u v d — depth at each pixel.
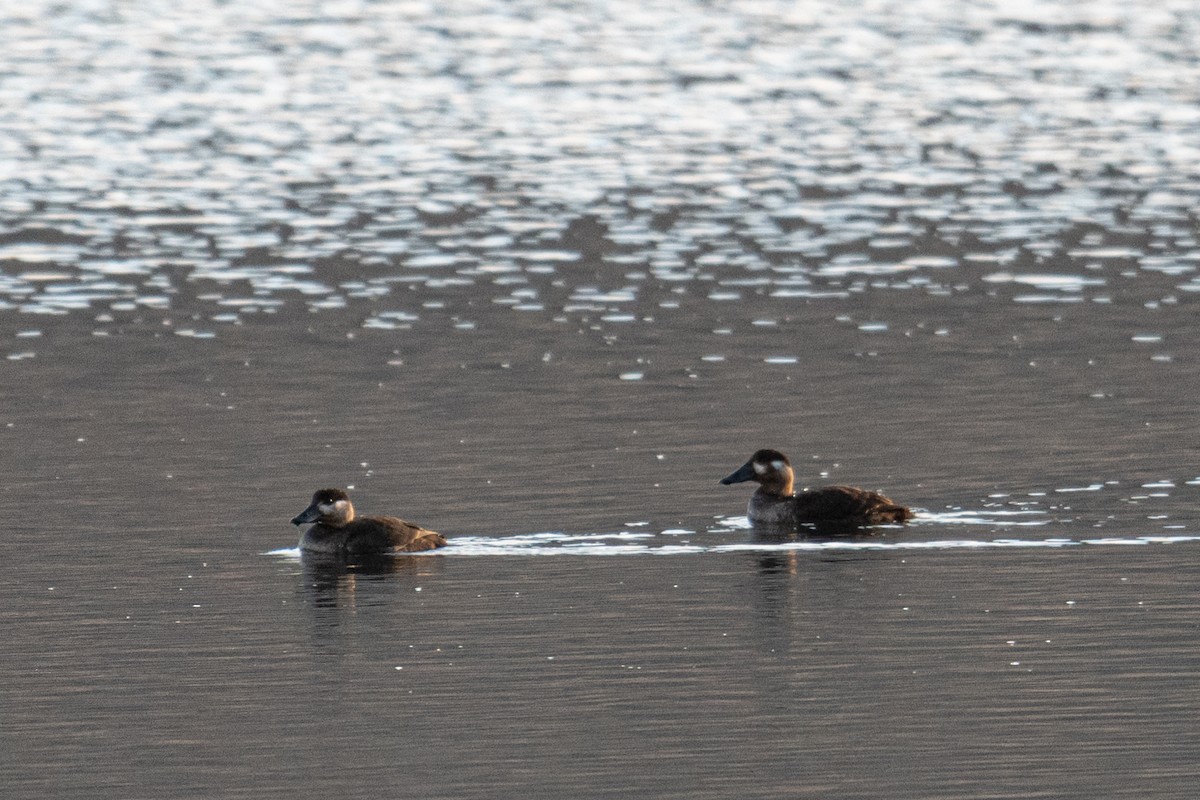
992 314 43.78
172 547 27.36
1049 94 81.44
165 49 95.69
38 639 23.47
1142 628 23.23
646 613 24.19
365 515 27.97
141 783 19.22
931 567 25.95
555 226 54.91
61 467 31.67
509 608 24.47
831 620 23.78
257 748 20.03
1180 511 28.41
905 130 72.50
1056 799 18.61
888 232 53.91
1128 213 56.44
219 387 37.25
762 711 20.83
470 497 29.80
